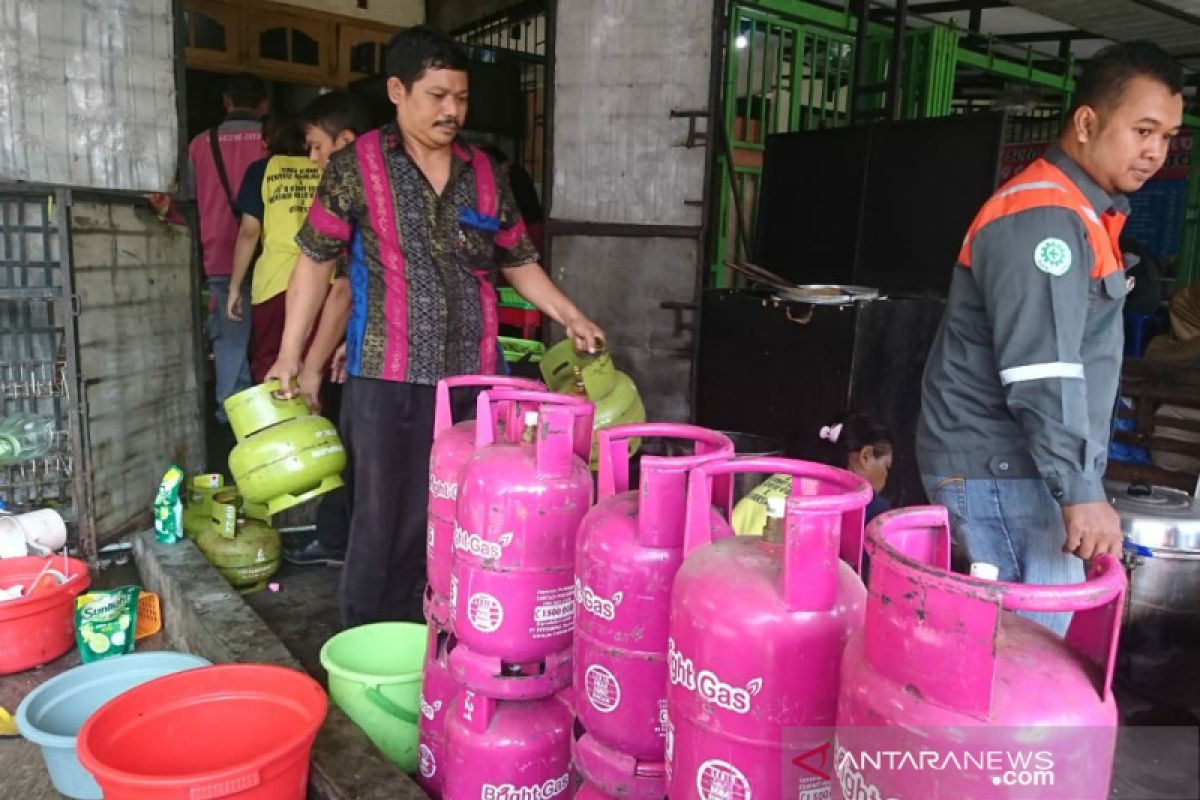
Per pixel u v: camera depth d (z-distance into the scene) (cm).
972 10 648
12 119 293
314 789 180
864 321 366
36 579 252
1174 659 241
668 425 145
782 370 395
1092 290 181
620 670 126
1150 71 172
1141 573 240
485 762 161
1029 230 173
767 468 118
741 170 565
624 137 429
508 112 609
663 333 436
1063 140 186
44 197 298
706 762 104
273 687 183
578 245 445
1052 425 169
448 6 671
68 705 203
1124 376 372
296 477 277
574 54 429
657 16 414
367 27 634
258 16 591
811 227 502
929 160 429
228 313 405
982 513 196
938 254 429
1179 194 918
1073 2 542
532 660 153
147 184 334
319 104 342
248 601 296
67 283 285
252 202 387
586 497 151
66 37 303
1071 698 80
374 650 220
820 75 681
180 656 215
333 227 230
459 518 154
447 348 236
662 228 426
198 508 312
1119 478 357
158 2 327
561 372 329
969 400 195
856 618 101
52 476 305
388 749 203
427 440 240
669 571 122
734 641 99
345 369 243
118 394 314
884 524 92
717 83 410
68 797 188
